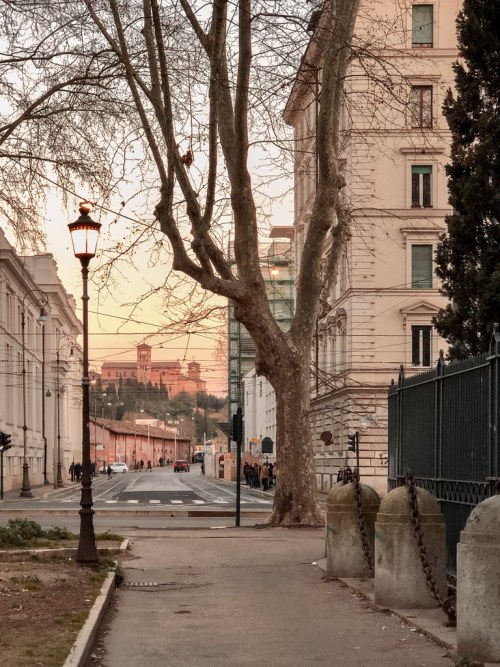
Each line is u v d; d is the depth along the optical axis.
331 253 24.64
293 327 24.20
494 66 21.08
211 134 18.50
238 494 26.27
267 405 83.50
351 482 13.88
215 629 9.84
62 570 13.52
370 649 8.70
